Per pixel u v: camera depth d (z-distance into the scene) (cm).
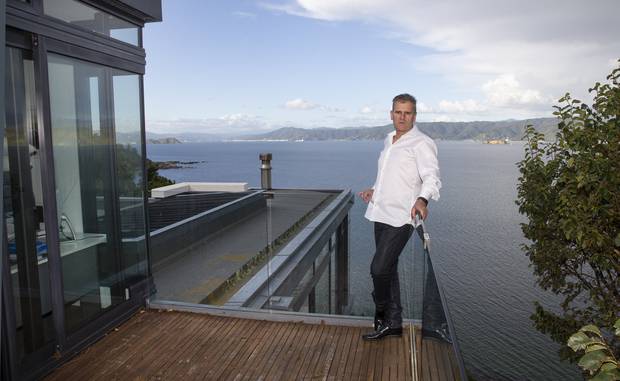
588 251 791
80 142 322
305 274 439
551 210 860
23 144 267
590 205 719
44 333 284
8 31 252
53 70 296
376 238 326
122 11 351
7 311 251
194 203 552
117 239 364
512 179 17475
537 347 3616
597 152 746
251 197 523
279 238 476
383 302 326
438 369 169
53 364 289
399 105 298
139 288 391
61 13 290
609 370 141
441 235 7000
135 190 387
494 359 3412
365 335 333
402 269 320
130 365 296
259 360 303
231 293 416
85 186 328
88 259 331
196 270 434
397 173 303
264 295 422
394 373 283
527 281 4934
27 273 271
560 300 4384
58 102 301
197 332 348
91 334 328
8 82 255
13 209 261
